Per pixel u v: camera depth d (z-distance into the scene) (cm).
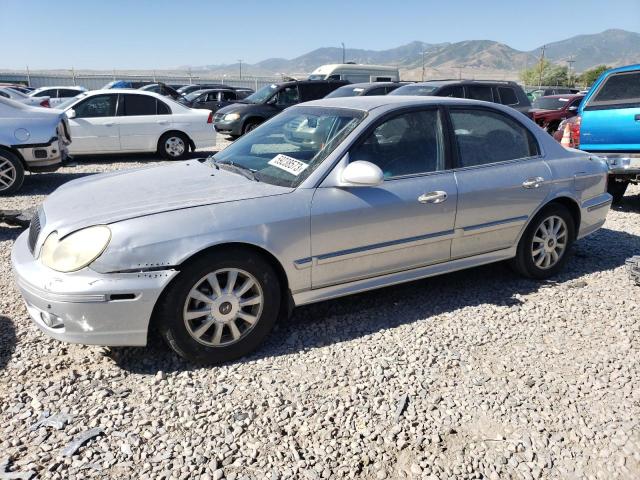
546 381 313
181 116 1221
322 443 259
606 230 636
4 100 799
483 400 294
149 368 320
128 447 253
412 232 374
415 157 381
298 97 1543
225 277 318
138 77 5281
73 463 242
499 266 500
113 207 314
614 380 315
